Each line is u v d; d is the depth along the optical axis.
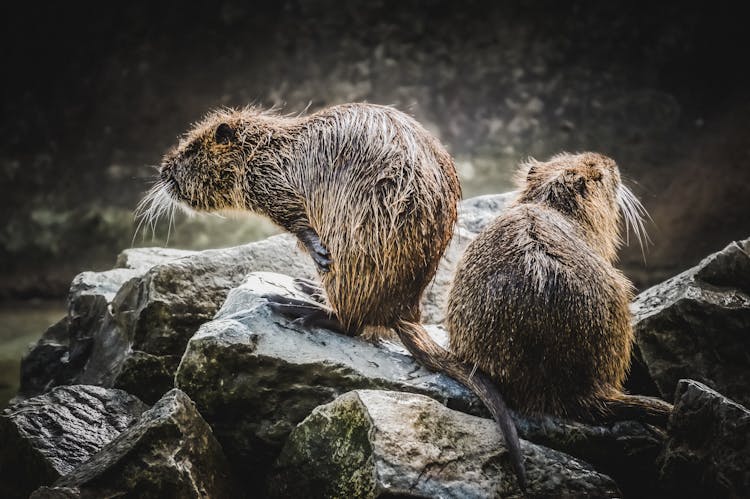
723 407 7.61
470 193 20.52
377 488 6.98
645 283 17.91
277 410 8.26
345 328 8.73
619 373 8.49
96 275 11.86
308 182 8.80
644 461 8.23
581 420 8.29
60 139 22.62
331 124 8.81
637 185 20.42
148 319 9.84
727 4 23.47
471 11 24.70
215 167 9.57
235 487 8.20
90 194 21.20
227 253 10.34
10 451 8.53
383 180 8.33
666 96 22.88
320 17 24.59
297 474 7.82
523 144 22.34
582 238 9.00
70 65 23.67
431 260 8.59
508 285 8.11
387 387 8.26
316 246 8.73
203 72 23.98
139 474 7.47
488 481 7.34
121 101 23.38
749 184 19.69
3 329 16.09
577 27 24.34
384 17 24.62
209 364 8.23
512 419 8.20
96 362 10.69
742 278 9.09
